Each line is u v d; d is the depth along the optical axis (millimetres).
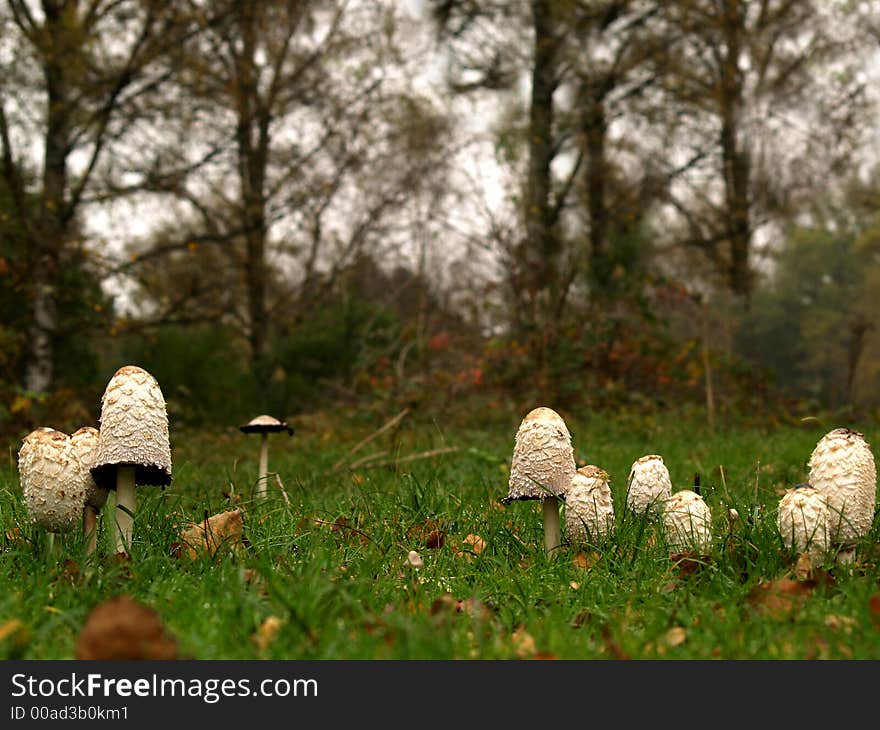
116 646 2570
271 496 5895
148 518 4441
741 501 4977
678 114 20391
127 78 15047
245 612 2883
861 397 47938
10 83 14430
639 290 14781
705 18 19969
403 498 5465
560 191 19906
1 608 2883
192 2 15711
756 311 48875
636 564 3822
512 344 14070
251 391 16844
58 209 14625
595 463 7609
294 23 20453
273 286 26438
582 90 19250
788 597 3146
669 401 13711
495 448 9711
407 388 13281
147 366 15680
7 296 13648
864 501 3699
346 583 3248
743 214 21062
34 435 3662
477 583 3623
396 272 23766
